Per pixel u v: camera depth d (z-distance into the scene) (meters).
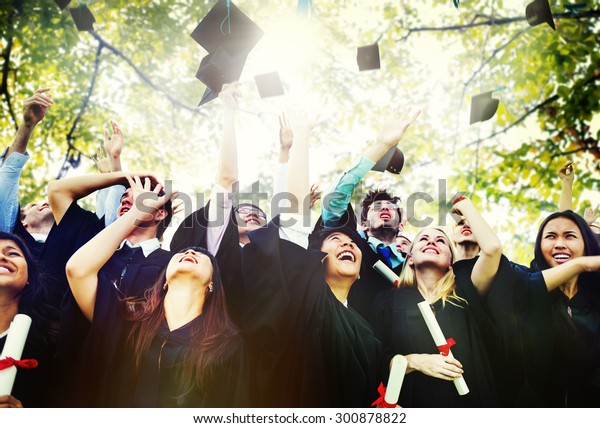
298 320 4.14
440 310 4.28
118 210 4.47
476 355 4.19
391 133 4.36
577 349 4.29
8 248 4.15
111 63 6.49
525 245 6.27
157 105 6.45
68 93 6.34
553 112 6.60
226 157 4.38
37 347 4.06
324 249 4.36
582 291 4.43
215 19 4.40
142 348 4.01
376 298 4.35
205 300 4.15
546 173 6.43
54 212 4.35
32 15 6.16
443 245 4.40
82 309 4.06
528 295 4.34
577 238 4.53
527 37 6.66
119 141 4.58
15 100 6.27
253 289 4.18
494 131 6.62
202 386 3.97
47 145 6.21
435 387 4.12
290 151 4.47
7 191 4.34
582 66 6.60
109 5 6.41
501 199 6.40
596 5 6.46
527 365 4.25
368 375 4.10
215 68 4.28
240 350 4.06
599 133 6.50
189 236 4.37
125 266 4.26
